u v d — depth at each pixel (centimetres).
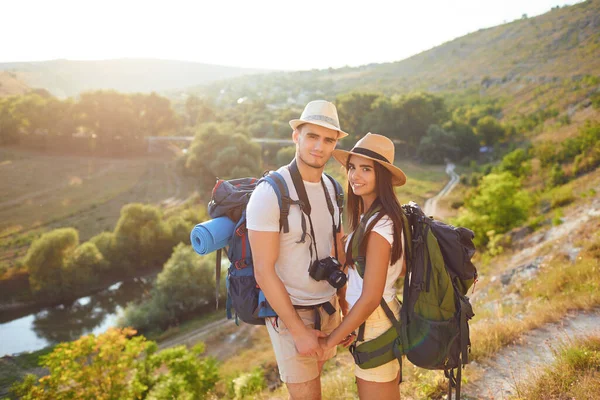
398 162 9581
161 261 4547
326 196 261
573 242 1141
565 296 709
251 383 935
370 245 229
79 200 7312
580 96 9356
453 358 238
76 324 3441
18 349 3038
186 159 8431
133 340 1339
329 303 264
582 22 17675
